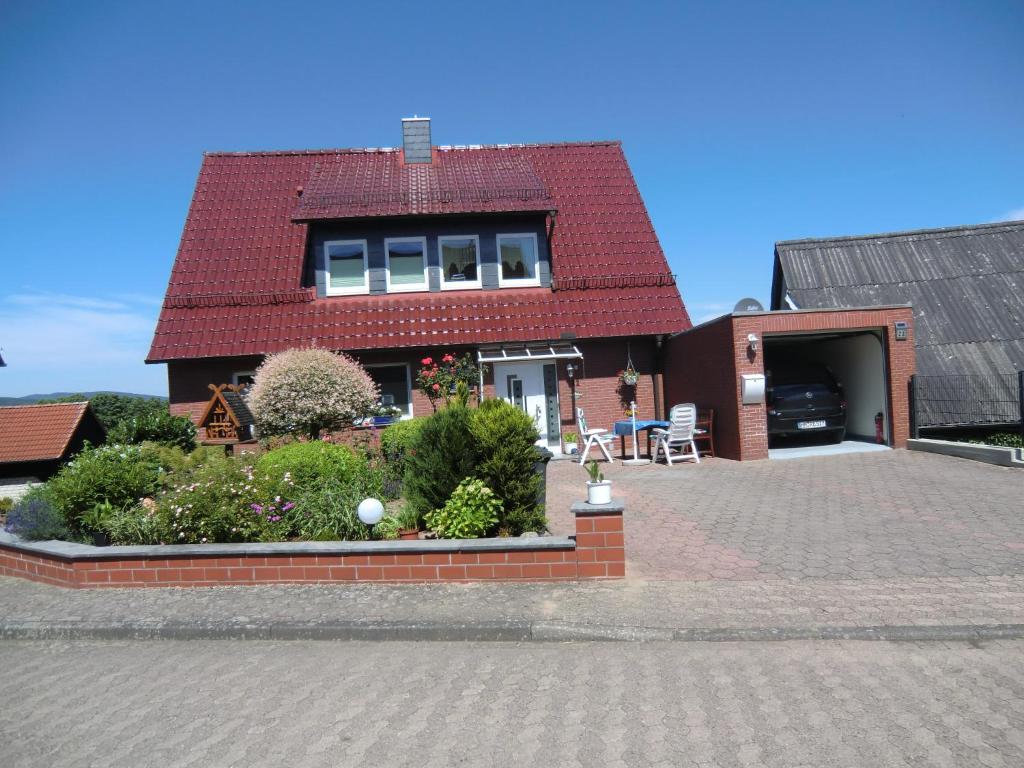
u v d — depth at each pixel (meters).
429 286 17.08
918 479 10.72
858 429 15.67
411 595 6.38
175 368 15.95
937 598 5.81
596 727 4.11
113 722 4.43
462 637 5.62
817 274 17.19
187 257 17.34
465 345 16.17
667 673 4.82
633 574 6.76
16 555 7.81
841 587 6.18
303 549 6.80
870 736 3.88
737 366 13.45
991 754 3.66
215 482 7.69
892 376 13.90
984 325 15.91
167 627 5.93
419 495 7.94
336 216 16.23
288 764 3.83
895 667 4.77
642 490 11.02
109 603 6.58
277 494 7.78
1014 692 4.35
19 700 4.84
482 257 17.22
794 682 4.59
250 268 17.23
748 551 7.38
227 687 4.90
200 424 13.05
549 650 5.35
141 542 7.64
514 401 16.86
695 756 3.74
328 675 5.04
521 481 7.79
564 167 20.47
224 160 19.91
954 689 4.42
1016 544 7.18
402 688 4.77
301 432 11.59
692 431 13.87
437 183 17.88
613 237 18.59
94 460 8.54
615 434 15.23
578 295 17.30
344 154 20.41
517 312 16.81
